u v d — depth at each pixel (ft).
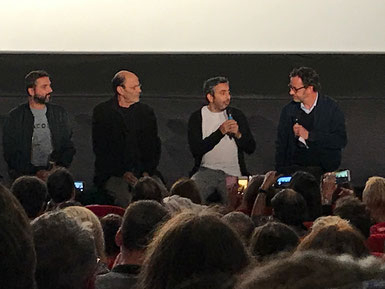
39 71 28.48
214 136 28.71
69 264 6.28
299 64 28.91
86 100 28.63
